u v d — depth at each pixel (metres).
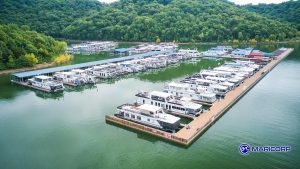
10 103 109.50
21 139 77.94
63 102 110.94
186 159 67.94
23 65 172.12
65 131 83.38
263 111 98.94
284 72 163.62
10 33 189.38
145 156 69.69
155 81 143.88
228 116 94.50
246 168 63.47
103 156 69.44
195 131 78.88
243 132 81.75
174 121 80.50
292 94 119.06
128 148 73.88
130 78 152.00
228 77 138.75
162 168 63.91
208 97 105.25
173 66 185.38
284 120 90.25
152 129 79.69
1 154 69.88
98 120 91.62
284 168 63.34
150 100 100.19
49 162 66.31
